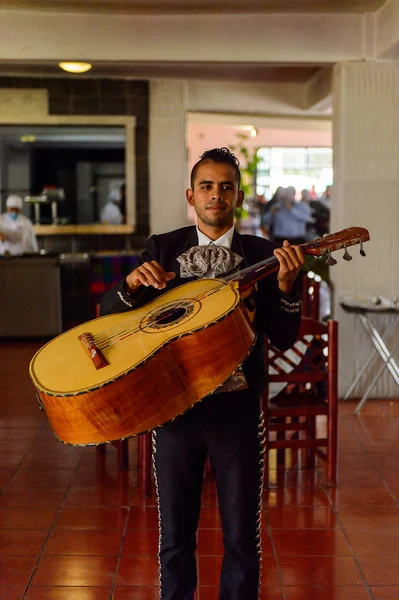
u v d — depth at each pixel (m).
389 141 5.55
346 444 4.66
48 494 3.86
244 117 9.13
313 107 8.42
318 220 11.41
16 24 5.27
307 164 16.12
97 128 9.19
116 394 1.94
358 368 5.72
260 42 5.35
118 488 3.93
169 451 2.21
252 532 2.23
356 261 5.64
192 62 5.42
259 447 2.22
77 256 8.70
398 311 5.29
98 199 9.42
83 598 2.79
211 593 2.82
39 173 9.37
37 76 8.96
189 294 2.21
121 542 3.28
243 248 2.34
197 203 2.29
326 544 3.25
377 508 3.66
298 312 2.21
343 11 5.31
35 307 8.53
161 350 1.98
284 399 4.04
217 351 2.01
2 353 7.81
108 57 5.34
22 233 8.96
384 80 5.47
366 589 2.87
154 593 2.83
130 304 2.26
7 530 3.40
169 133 9.19
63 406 1.97
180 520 2.26
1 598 2.79
